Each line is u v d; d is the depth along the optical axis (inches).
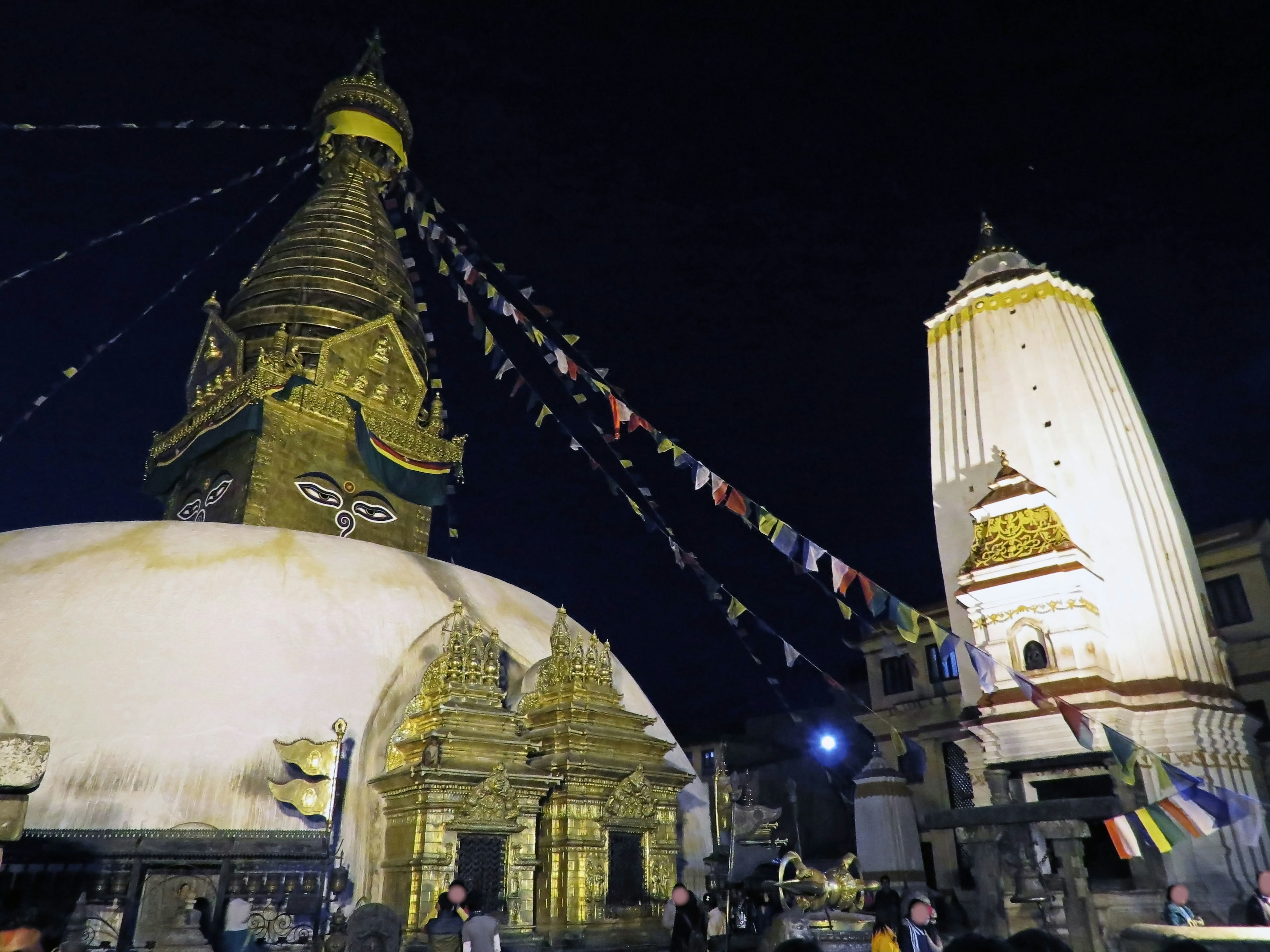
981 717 670.5
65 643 421.7
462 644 473.1
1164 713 618.5
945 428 836.6
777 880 471.8
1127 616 667.4
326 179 980.6
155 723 404.2
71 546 489.7
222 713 418.3
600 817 468.8
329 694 451.8
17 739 310.3
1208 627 696.4
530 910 431.2
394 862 418.0
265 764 412.8
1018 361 801.6
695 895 455.2
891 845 799.1
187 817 385.7
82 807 372.5
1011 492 713.0
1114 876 570.6
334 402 762.8
